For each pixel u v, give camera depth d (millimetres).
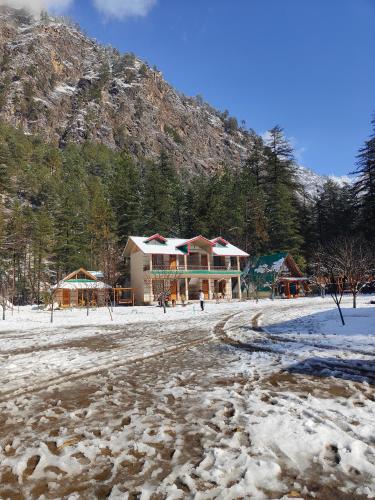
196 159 186125
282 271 45062
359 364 6969
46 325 19078
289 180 59438
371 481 2945
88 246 54219
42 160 98688
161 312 26000
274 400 5020
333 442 3645
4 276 41906
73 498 2867
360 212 50906
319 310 19969
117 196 55188
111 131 172250
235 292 46625
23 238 51156
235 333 12461
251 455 3428
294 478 3021
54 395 5832
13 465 3455
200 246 43688
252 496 2777
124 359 8602
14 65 187375
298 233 56688
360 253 27422
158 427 4262
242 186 60938
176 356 8812
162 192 55781
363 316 14320
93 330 15695
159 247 41156
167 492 2865
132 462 3420
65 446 3842
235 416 4469
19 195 79125
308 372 6539
